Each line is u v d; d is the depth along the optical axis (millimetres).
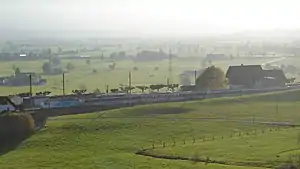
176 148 81938
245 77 167125
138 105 124250
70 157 79812
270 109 120125
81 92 161750
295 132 93312
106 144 88438
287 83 176750
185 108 120688
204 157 74000
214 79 161125
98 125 103000
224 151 77562
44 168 73188
